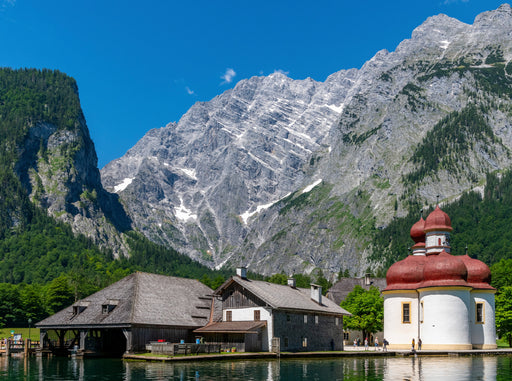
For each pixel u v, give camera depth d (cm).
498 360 8462
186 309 9931
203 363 7638
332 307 11150
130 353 8588
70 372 6462
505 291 12406
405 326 10881
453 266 10331
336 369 6862
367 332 14062
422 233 12031
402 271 11044
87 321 9075
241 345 9256
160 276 10494
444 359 8675
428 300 10406
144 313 9044
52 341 9888
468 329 10169
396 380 5766
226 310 9969
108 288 9969
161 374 6197
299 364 7575
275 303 9475
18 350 9650
